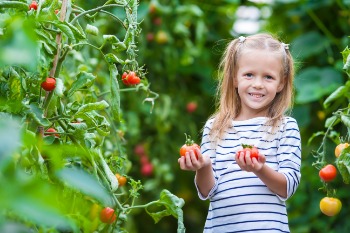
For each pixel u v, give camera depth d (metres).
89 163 2.10
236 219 2.21
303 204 4.14
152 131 4.42
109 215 2.09
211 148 2.36
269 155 2.25
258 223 2.18
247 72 2.30
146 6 4.20
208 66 4.65
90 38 3.71
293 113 4.28
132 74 2.20
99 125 2.06
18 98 1.88
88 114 2.09
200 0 4.71
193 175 4.86
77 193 1.94
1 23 1.73
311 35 4.41
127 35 2.15
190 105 4.54
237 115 2.43
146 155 4.32
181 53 4.50
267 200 2.20
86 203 2.06
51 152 0.94
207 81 4.62
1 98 1.88
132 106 4.24
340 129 4.02
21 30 0.80
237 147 2.29
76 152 1.12
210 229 2.30
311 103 4.35
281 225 2.20
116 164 2.36
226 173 2.27
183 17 4.34
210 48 4.84
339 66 4.02
